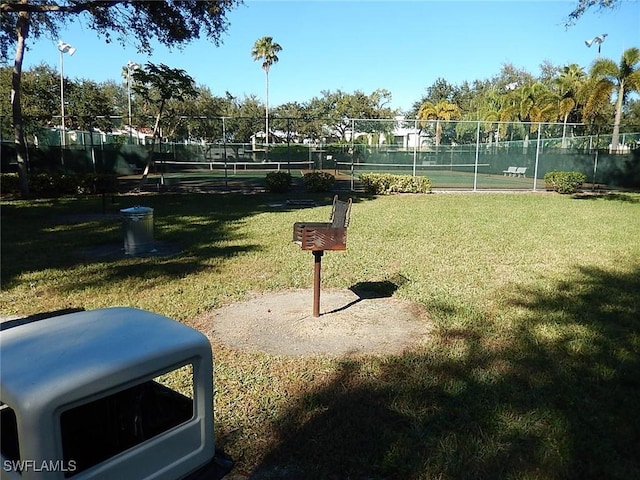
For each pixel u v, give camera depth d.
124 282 5.37
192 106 41.31
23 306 4.56
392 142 20.55
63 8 12.33
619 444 2.35
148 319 1.56
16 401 1.08
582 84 30.66
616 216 11.35
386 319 4.23
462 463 2.20
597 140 20.00
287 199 14.78
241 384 3.01
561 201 14.89
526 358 3.38
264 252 7.04
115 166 25.31
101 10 13.21
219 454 1.64
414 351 3.52
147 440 1.35
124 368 1.23
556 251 7.23
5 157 19.14
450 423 2.54
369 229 9.19
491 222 10.23
